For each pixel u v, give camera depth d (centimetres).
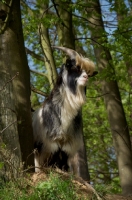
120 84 1852
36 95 1520
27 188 675
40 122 816
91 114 1795
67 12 1173
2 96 722
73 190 664
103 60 1329
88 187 699
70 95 784
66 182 673
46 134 805
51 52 1178
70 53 798
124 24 1173
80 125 815
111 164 1881
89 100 1775
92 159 1872
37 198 642
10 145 707
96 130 1783
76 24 1254
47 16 1125
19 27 784
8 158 676
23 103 763
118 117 1309
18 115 754
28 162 747
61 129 791
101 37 1168
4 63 743
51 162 818
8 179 679
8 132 712
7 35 769
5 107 714
